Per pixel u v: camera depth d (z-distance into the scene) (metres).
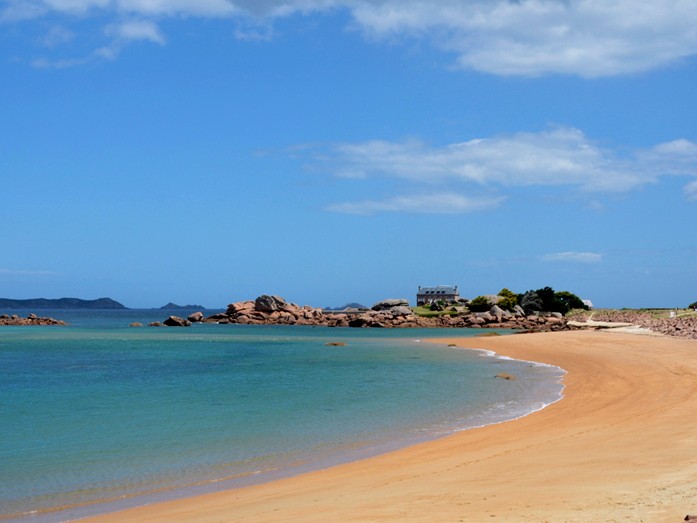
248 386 41.28
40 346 87.69
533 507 11.70
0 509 15.90
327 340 99.69
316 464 20.02
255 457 21.16
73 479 18.69
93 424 27.75
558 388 36.22
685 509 10.48
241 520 13.29
